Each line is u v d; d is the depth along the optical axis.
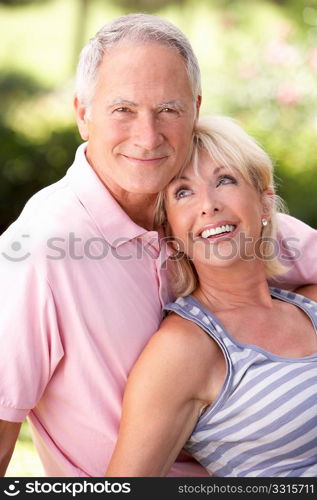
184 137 2.46
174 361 2.37
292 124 7.30
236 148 2.52
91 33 14.32
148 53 2.40
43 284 2.32
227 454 2.45
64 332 2.36
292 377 2.41
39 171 6.93
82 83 2.50
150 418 2.33
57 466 2.59
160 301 2.55
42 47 13.46
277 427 2.38
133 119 2.42
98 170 2.53
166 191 2.54
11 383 2.32
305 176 6.77
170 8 14.15
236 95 7.65
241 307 2.60
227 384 2.39
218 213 2.49
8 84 10.43
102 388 2.41
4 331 2.31
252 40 8.48
